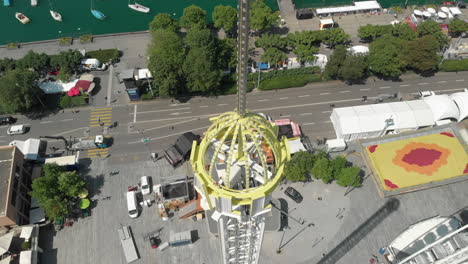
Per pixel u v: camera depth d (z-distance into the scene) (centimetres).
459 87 12381
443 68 12681
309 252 8825
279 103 11969
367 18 14850
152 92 11981
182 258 8838
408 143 10494
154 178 10238
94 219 9512
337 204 9638
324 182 9812
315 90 12356
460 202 9588
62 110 11881
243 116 3909
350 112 10862
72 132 11300
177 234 8931
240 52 3209
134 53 13525
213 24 14450
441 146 10375
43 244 9106
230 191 4050
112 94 12262
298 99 12088
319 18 14875
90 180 10231
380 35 13325
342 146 10394
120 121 11562
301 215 9438
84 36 13962
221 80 12362
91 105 11975
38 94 11625
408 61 12081
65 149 10838
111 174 10338
